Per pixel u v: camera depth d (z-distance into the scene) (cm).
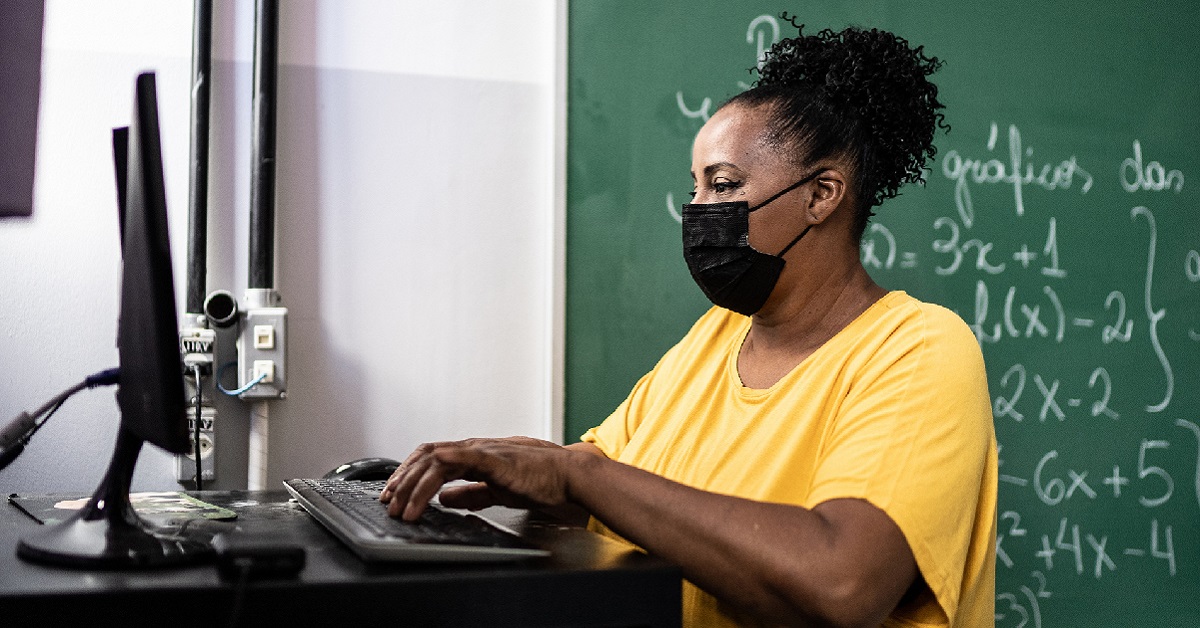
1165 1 211
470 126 176
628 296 180
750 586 82
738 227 110
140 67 163
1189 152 211
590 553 74
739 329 123
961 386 95
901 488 87
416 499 80
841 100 114
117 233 162
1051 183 202
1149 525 203
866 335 103
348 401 170
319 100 170
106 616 59
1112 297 204
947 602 88
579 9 179
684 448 112
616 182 180
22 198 120
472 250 176
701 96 185
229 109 166
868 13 194
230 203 166
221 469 163
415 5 174
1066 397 200
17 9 119
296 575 64
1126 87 208
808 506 92
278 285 167
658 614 69
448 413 174
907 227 193
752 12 188
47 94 159
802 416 102
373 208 172
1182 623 203
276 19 163
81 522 74
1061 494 198
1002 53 201
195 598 60
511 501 101
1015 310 199
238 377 162
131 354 75
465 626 64
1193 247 210
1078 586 198
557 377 175
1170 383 206
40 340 158
